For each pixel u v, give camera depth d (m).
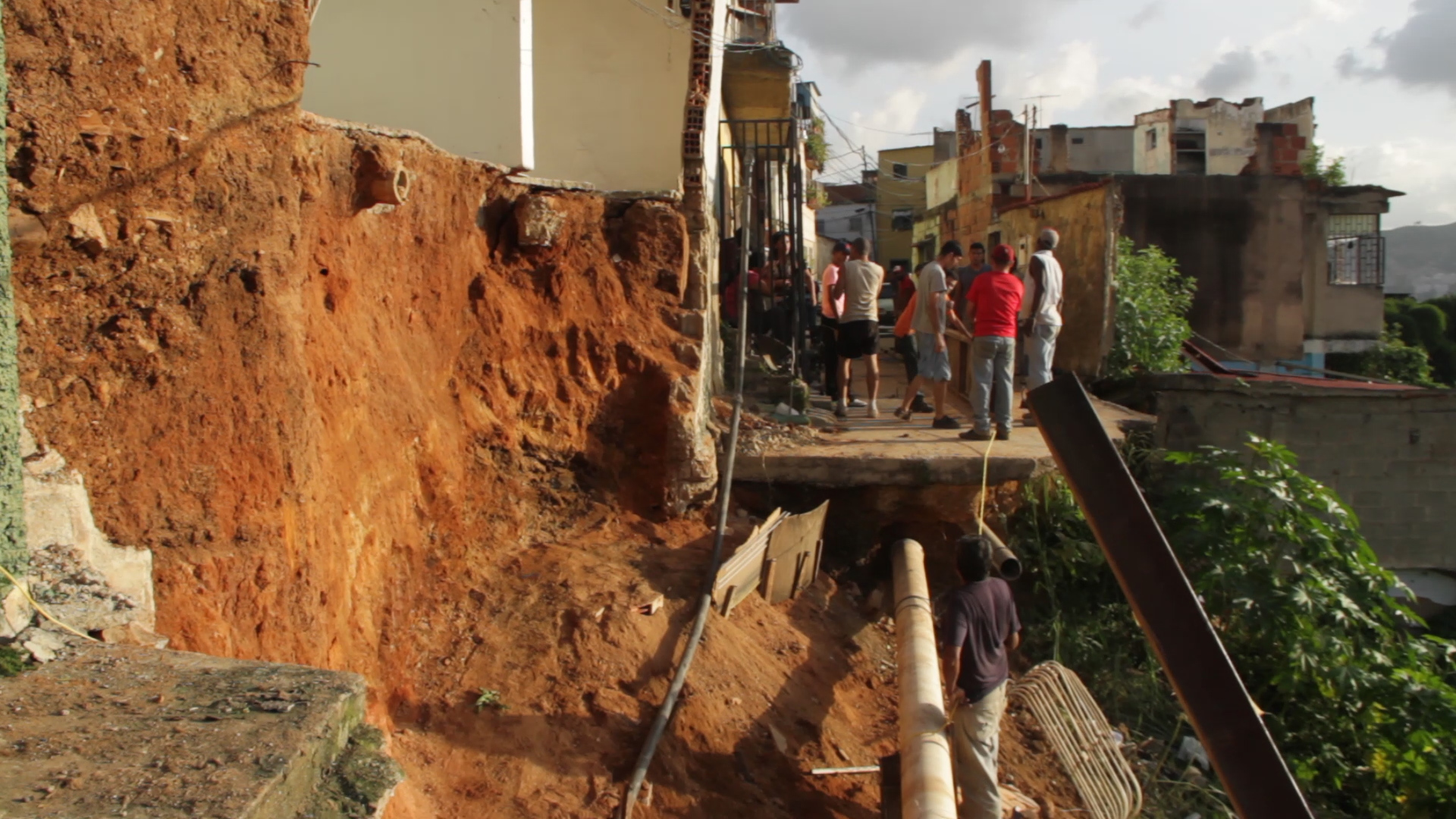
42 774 1.96
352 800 2.21
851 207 40.44
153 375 3.07
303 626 3.63
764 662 5.81
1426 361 23.70
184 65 3.13
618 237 7.01
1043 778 6.23
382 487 4.65
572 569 5.55
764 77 11.05
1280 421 10.43
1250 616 7.39
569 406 6.35
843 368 9.52
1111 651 7.83
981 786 5.22
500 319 5.98
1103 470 5.18
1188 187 20.28
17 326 2.76
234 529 3.29
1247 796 4.62
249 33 3.39
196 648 3.01
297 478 3.62
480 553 5.48
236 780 1.98
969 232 23.72
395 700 4.39
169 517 3.08
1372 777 6.92
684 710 4.96
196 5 3.16
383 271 4.83
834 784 5.25
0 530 2.44
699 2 7.58
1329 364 22.42
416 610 4.87
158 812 1.85
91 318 2.94
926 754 4.89
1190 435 10.44
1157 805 6.23
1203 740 4.76
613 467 6.50
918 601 6.48
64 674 2.40
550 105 7.84
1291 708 7.27
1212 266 20.28
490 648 4.86
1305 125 25.48
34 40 2.70
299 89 3.64
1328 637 7.22
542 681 4.77
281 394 3.54
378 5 6.24
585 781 4.34
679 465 6.55
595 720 4.69
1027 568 7.97
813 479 7.63
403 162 4.88
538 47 7.86
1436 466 10.45
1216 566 7.64
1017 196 21.38
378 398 4.69
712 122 8.27
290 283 3.64
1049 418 5.34
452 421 5.52
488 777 4.20
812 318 12.67
